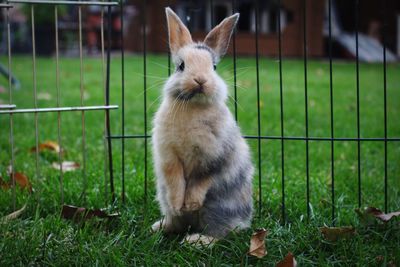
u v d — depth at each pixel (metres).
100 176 1.19
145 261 0.84
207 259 0.86
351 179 1.25
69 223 0.96
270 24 4.82
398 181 1.23
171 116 0.88
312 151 1.48
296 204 1.07
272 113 1.98
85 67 3.51
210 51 0.93
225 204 0.92
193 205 0.89
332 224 0.98
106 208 1.04
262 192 1.13
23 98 2.24
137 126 1.73
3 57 4.12
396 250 0.86
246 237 0.92
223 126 0.89
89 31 4.86
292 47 4.75
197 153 0.88
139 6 4.95
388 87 2.78
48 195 1.08
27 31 4.64
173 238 0.96
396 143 1.58
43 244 0.87
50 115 1.86
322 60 4.50
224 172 0.90
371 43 4.85
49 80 2.87
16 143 1.49
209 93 0.86
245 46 4.82
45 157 1.37
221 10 4.83
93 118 1.84
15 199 1.04
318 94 2.49
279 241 0.90
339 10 5.14
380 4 4.98
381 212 0.96
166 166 0.90
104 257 0.84
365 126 1.79
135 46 5.05
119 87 2.60
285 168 1.32
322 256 0.85
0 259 0.82
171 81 0.89
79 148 1.46
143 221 0.97
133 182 1.15
